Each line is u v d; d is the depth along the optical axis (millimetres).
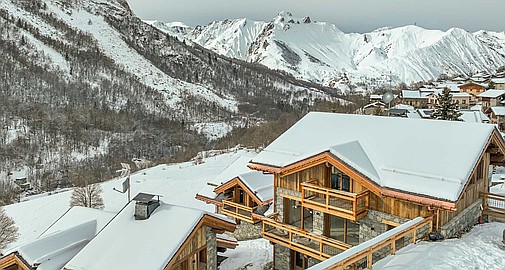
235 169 30312
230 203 27156
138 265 13406
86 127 99938
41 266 14633
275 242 19656
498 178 39188
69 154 84312
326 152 16875
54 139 89750
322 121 21406
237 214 26469
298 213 20078
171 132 107312
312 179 18734
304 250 18281
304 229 19719
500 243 14820
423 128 18172
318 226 18938
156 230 14820
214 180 30000
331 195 17156
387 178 15883
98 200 42438
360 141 18578
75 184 65438
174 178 54688
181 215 15453
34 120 96625
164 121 116438
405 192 15047
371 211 16812
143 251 13938
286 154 19656
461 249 14109
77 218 18406
